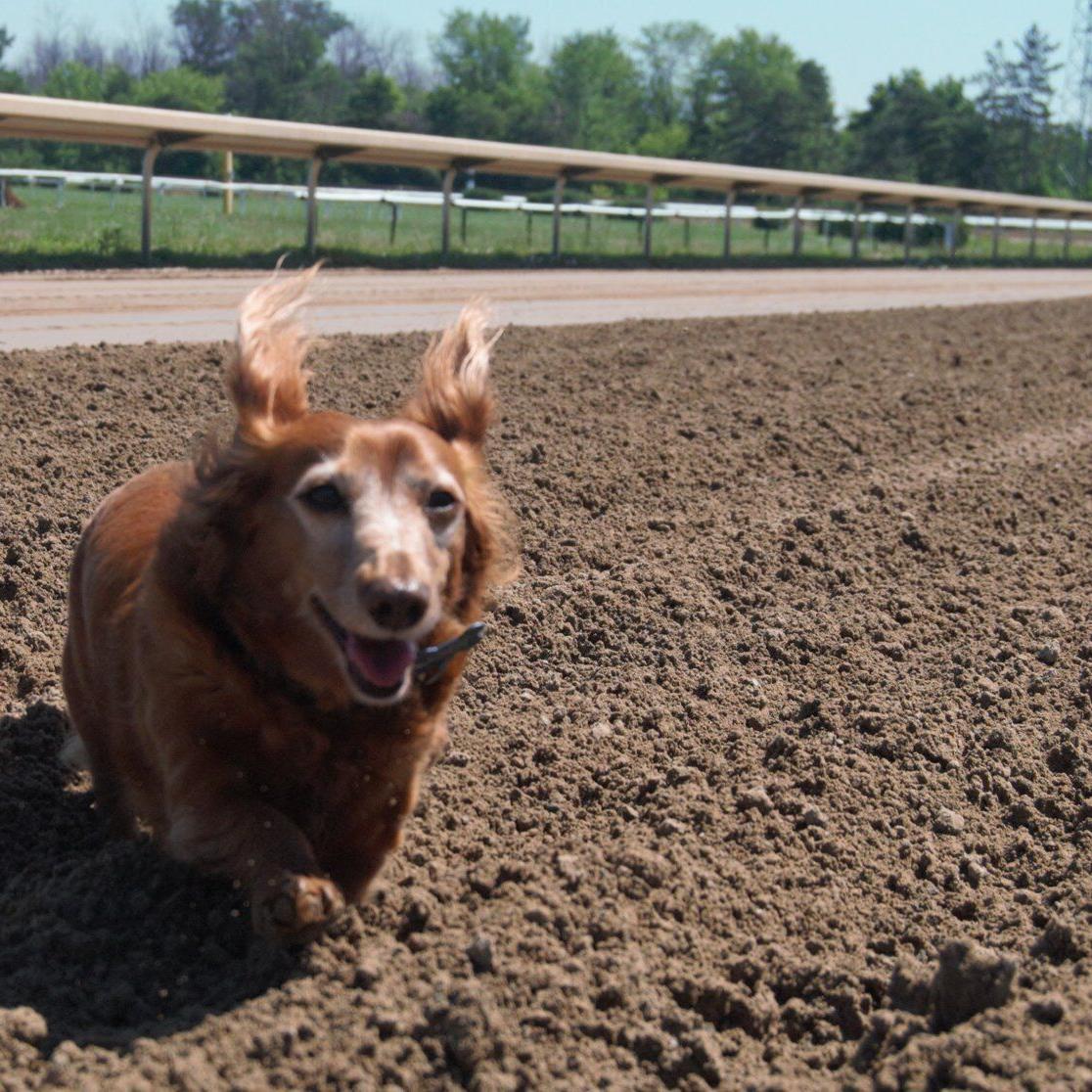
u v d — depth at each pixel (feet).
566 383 26.27
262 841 8.09
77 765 10.87
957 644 15.83
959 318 45.16
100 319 30.22
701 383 27.71
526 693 13.47
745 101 242.37
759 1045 8.56
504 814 11.03
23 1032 7.35
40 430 18.90
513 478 19.61
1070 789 12.45
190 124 45.39
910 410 27.66
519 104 241.55
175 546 8.30
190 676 8.20
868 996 9.11
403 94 227.40
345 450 8.07
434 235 67.92
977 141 221.87
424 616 7.45
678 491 20.40
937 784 12.28
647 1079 7.65
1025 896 10.63
